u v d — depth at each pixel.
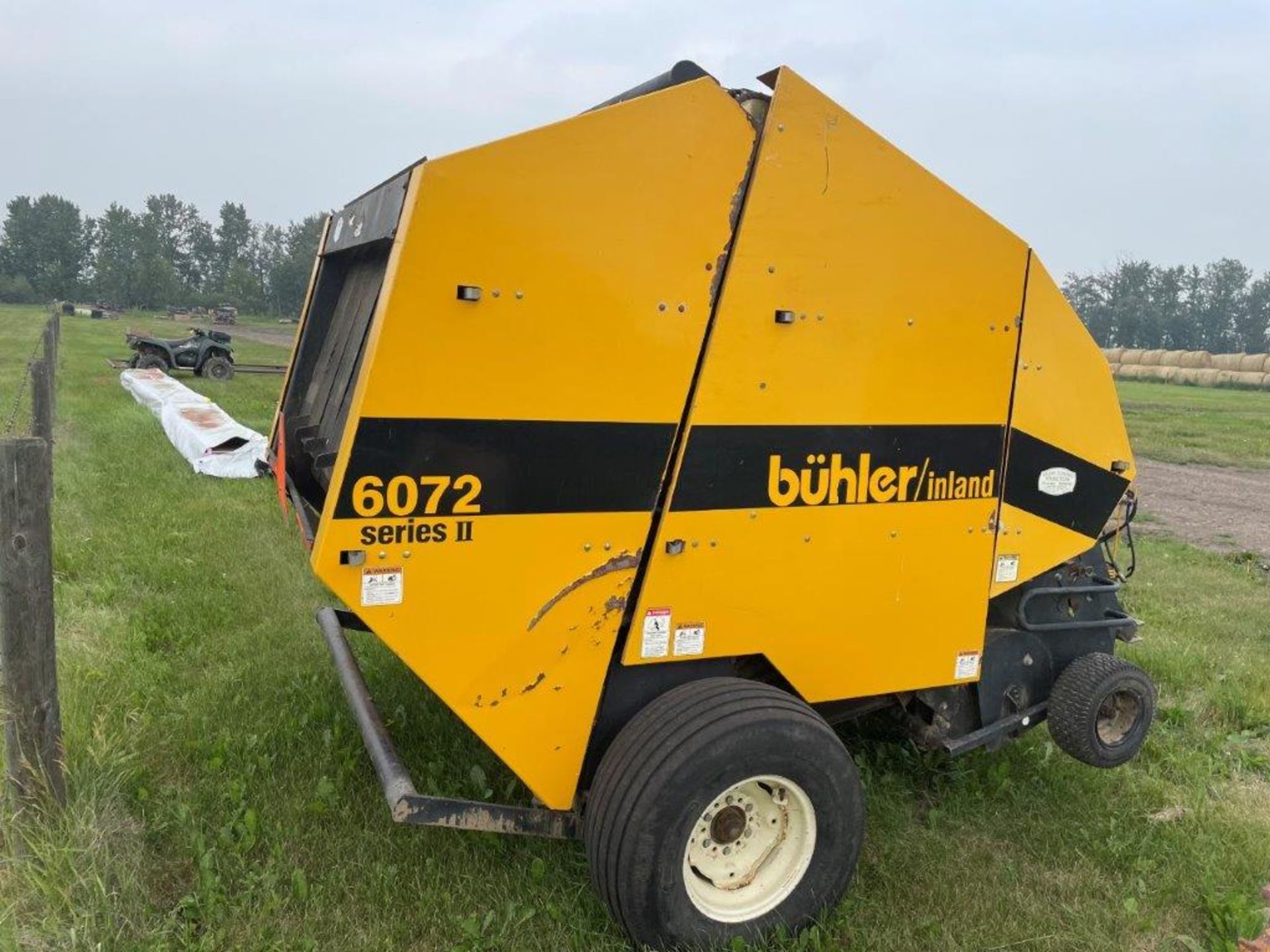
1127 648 6.16
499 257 2.63
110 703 4.40
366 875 3.37
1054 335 3.62
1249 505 13.05
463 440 2.68
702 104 2.82
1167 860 3.83
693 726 2.86
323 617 4.59
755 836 3.15
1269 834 4.04
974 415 3.47
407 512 2.66
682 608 3.08
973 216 3.31
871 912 3.37
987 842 3.89
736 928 3.02
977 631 3.68
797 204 2.99
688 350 2.92
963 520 3.54
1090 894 3.60
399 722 4.43
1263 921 3.39
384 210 2.98
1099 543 4.29
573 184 2.69
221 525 7.91
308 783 3.92
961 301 3.35
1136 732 4.09
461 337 2.62
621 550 2.95
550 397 2.76
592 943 3.10
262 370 25.28
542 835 3.09
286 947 3.01
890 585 3.43
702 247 2.88
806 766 3.00
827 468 3.21
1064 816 4.13
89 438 11.96
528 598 2.85
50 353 11.58
